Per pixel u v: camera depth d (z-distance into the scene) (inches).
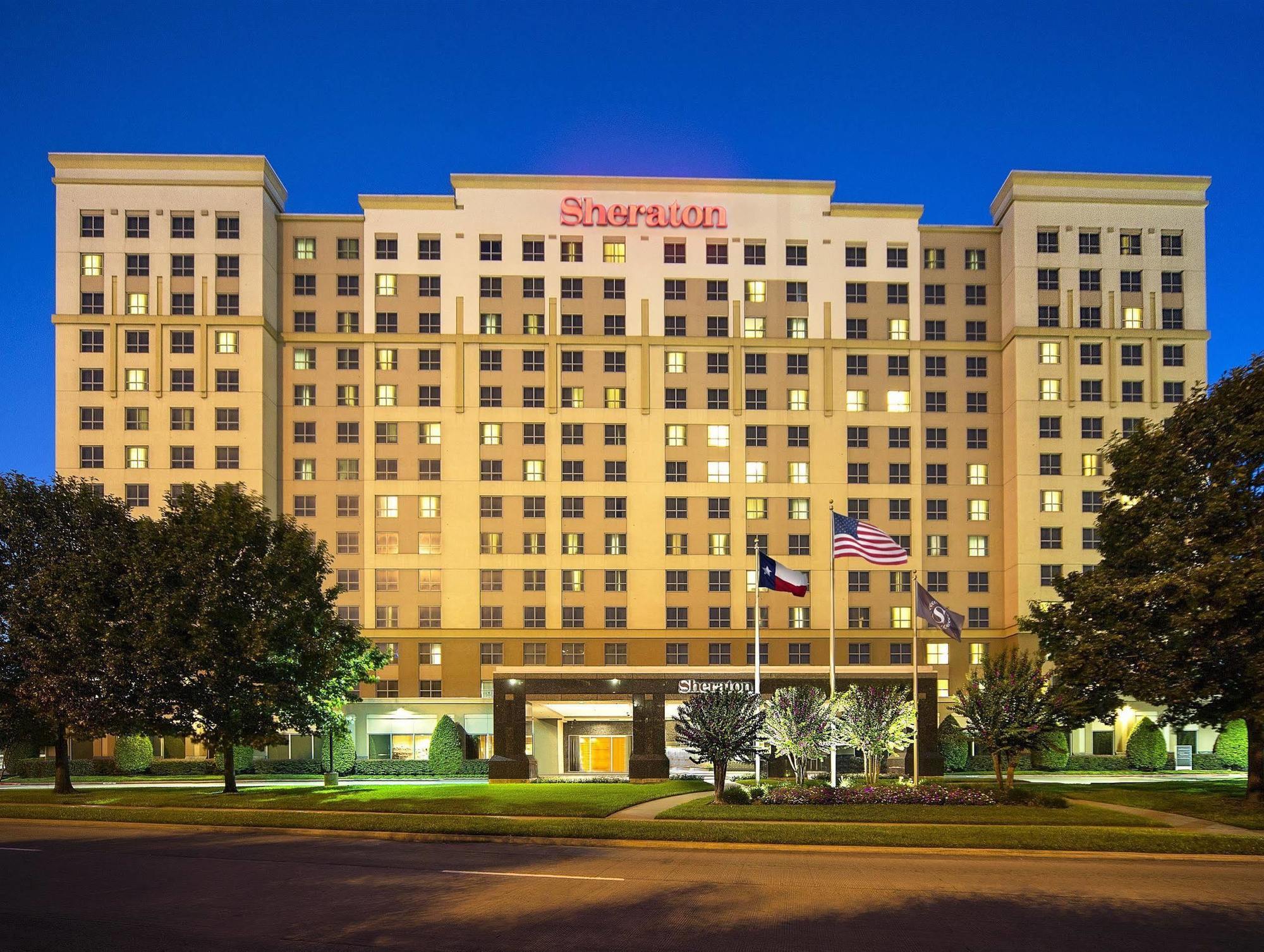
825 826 1093.8
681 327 2960.1
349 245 2960.1
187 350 2807.6
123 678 1615.4
